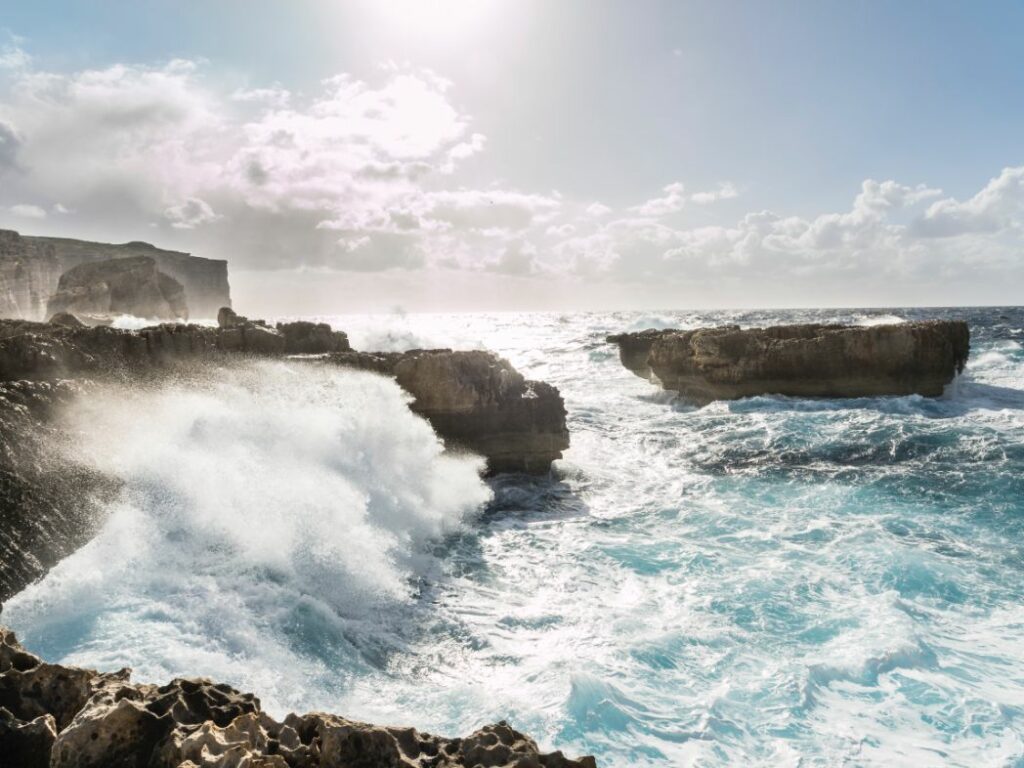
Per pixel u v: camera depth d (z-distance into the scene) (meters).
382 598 9.54
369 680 7.35
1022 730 6.47
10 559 7.25
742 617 8.91
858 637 8.27
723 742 6.27
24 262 74.06
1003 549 11.63
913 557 10.97
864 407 25.11
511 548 12.12
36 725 3.77
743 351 27.59
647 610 9.24
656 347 30.64
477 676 7.51
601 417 25.88
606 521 13.78
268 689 6.73
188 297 127.56
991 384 29.94
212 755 3.35
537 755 3.80
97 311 75.00
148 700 3.92
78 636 6.93
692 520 13.70
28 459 8.16
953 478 16.41
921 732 6.48
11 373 11.16
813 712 6.77
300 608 8.47
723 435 21.83
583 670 7.47
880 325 26.33
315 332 19.38
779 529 12.88
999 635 8.49
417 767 3.66
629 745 6.16
